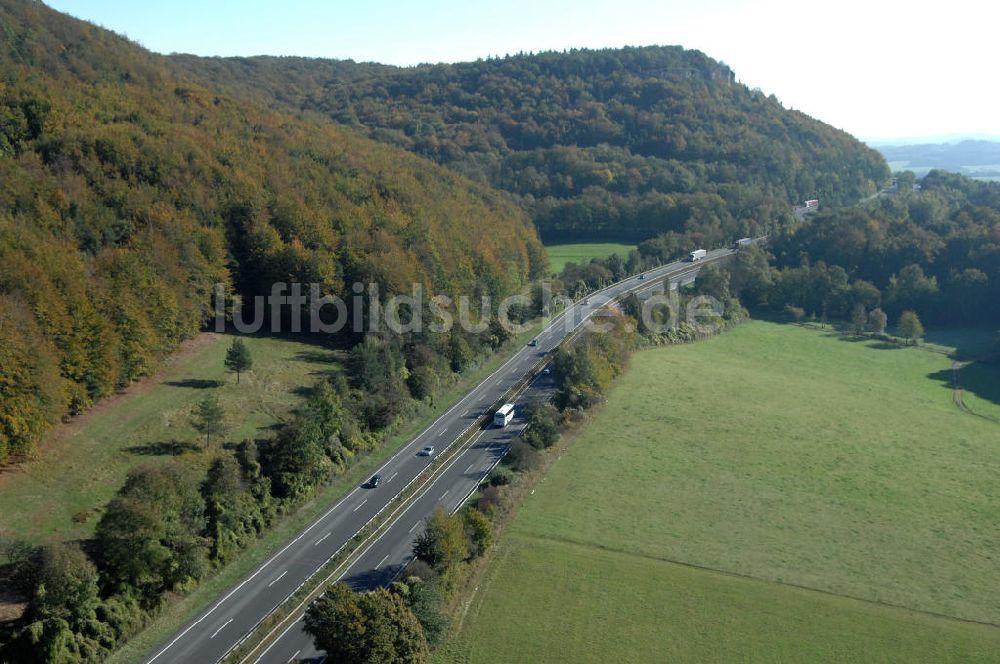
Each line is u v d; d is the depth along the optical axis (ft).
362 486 285.64
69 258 301.84
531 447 319.27
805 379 462.19
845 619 220.43
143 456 257.34
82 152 395.75
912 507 297.12
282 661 188.75
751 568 247.29
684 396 416.87
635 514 281.13
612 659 198.29
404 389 358.43
